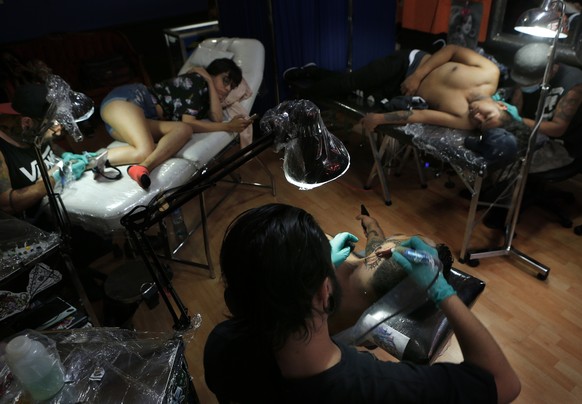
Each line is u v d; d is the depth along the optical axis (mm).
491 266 2105
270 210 555
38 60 3572
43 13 4098
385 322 1047
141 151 1933
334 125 3465
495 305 1890
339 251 1101
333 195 2742
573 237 2242
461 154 1969
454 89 2256
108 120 2053
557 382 1568
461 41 2670
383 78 2604
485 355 625
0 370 852
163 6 4691
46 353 777
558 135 2037
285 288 508
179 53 3795
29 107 1449
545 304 1882
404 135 2240
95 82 3949
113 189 1778
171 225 2465
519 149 1942
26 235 1275
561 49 2447
